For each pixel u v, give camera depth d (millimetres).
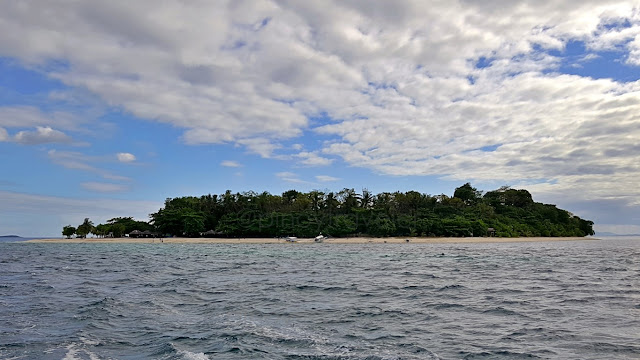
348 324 21359
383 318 22797
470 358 15836
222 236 168250
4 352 16531
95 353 16453
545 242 159625
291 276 44344
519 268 53000
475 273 46812
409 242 146875
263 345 17344
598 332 19594
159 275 45781
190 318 22828
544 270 50219
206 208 175875
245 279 41438
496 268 53031
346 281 39531
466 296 30312
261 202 171500
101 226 182500
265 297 30000
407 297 29969
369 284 37094
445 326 20953
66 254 90188
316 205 170250
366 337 18781
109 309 25219
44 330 20188
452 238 157875
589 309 25109
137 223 181875
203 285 36688
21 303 27828
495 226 171750
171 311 24828
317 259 71312
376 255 81875
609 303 27094
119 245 137375
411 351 16641
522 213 194000
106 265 60219
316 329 20234
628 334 19172
